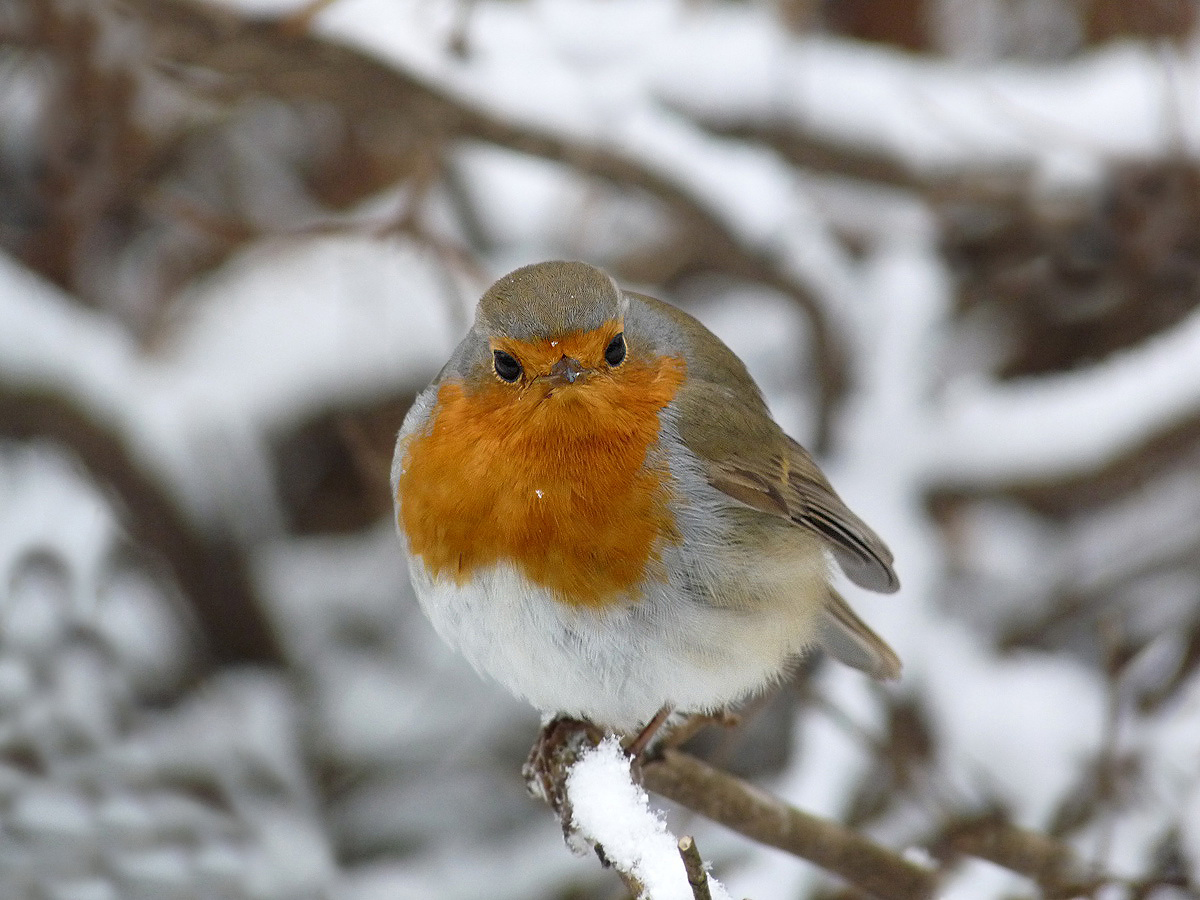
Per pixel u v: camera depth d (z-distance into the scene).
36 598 11.02
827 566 8.32
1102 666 11.67
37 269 12.08
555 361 6.91
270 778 11.60
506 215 12.75
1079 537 12.61
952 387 12.45
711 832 10.45
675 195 11.48
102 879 10.29
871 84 12.05
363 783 12.03
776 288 11.84
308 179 13.00
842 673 10.51
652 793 7.88
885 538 11.49
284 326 12.41
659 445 7.24
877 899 8.27
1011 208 12.20
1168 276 12.58
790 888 9.53
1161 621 12.13
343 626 12.61
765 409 8.32
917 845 9.35
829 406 12.10
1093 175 11.92
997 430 11.83
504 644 7.19
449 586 7.20
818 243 12.10
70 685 10.85
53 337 11.32
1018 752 10.56
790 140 11.99
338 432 12.48
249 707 11.91
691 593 7.21
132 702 11.14
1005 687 11.08
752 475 7.66
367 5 11.02
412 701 12.30
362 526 13.01
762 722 11.53
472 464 7.04
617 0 12.00
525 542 7.01
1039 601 12.30
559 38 11.68
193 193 12.88
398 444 7.65
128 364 11.85
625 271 12.59
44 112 11.65
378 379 12.29
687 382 7.68
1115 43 12.65
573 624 7.09
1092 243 12.62
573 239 12.39
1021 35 13.36
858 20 13.29
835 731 10.18
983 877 8.48
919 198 12.23
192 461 11.92
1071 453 11.65
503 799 11.98
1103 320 12.87
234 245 12.75
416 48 10.93
